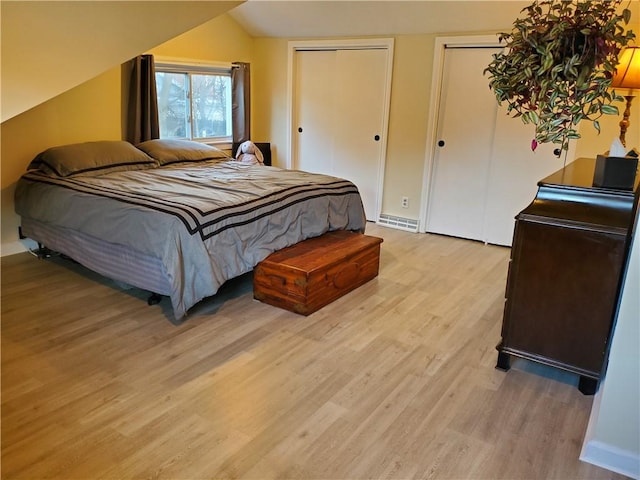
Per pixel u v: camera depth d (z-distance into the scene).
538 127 2.16
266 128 5.99
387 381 2.34
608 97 2.03
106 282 3.41
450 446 1.91
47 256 3.87
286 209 3.34
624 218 2.10
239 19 5.41
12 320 2.82
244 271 3.04
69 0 2.09
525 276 2.29
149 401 2.13
